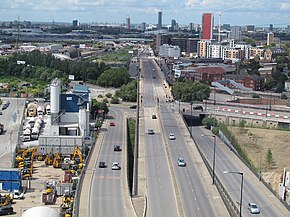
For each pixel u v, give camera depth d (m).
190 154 168.25
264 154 185.75
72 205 117.06
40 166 164.12
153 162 156.12
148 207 113.69
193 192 126.06
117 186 130.50
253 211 115.00
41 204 126.94
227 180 144.38
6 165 161.75
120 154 168.62
